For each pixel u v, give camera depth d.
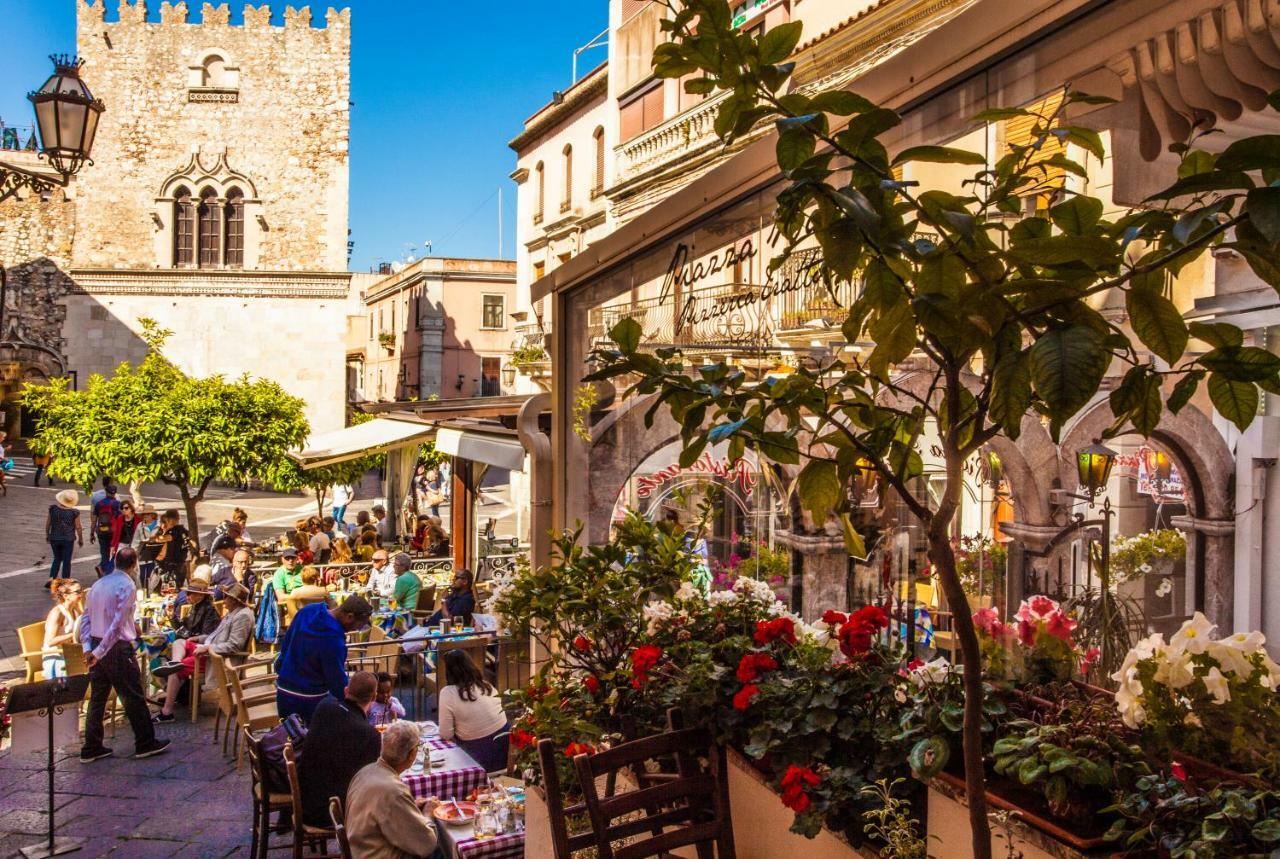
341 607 7.66
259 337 34.22
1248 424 1.69
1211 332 1.63
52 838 6.89
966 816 2.60
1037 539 3.07
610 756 3.15
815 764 3.11
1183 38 2.18
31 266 33.72
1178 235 1.41
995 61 2.62
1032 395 1.82
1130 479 2.85
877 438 2.14
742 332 3.92
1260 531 2.56
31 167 33.75
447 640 9.30
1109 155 2.39
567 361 5.97
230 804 7.76
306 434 18.28
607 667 4.21
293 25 34.03
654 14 15.66
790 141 1.80
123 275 33.69
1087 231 1.82
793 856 3.21
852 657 3.14
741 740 3.33
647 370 2.20
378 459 19.52
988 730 2.62
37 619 15.00
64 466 16.91
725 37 1.91
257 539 24.92
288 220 34.31
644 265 4.81
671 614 4.16
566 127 28.50
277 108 34.12
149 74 33.66
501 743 7.10
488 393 53.25
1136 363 1.71
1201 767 2.25
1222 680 2.28
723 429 2.04
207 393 17.53
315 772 6.16
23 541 22.97
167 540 16.12
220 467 17.05
